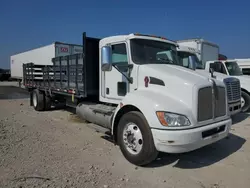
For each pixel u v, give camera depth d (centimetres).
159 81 459
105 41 583
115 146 556
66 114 965
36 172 407
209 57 1309
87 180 383
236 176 410
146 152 422
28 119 854
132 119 446
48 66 959
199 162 471
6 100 1492
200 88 415
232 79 845
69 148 536
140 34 536
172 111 397
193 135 395
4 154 486
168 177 405
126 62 528
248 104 1005
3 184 363
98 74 686
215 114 442
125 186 369
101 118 577
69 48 1859
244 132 700
